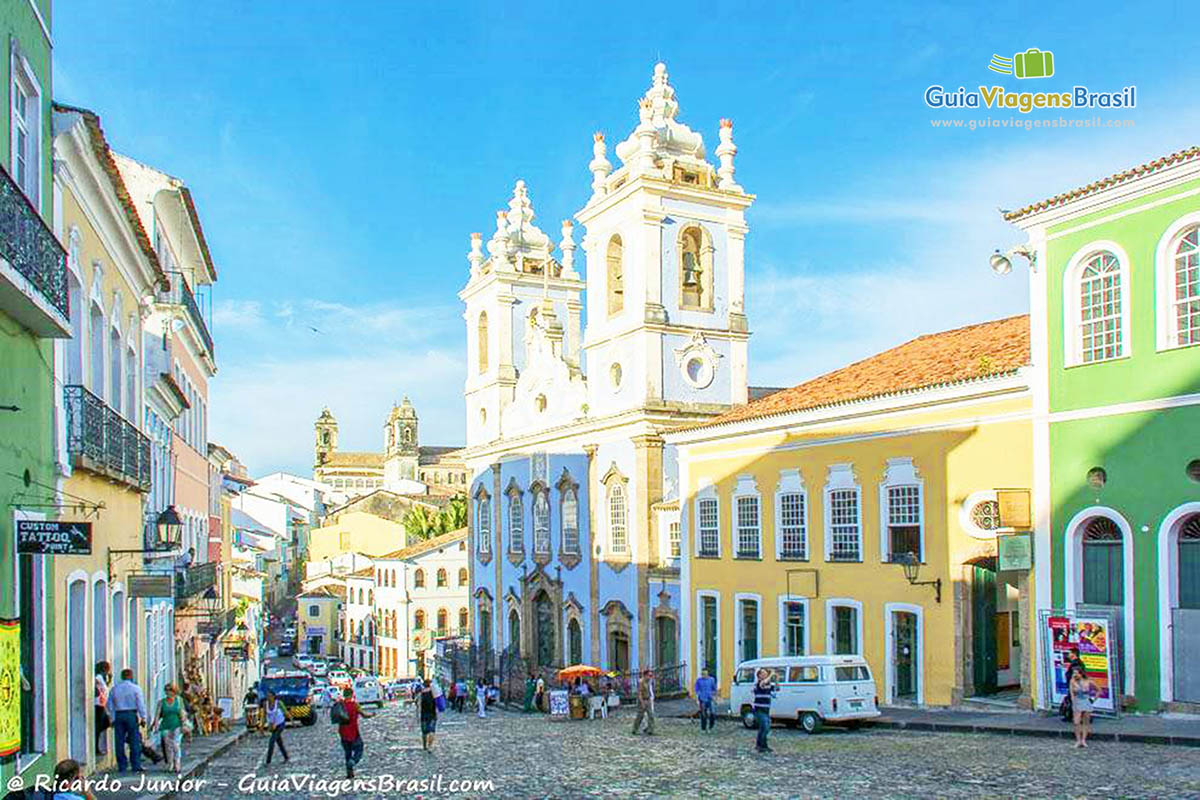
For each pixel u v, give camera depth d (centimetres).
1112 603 2159
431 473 15075
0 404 1230
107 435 1709
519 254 5353
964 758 1723
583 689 3303
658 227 3959
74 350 1630
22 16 1329
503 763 1978
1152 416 2080
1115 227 2170
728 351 4091
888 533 2702
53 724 1439
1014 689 2539
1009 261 2361
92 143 1559
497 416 5181
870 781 1537
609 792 1562
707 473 3403
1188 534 2030
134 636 2108
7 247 1106
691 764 1830
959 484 2505
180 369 3073
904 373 2848
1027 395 2356
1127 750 1762
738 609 3228
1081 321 2248
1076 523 2219
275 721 2105
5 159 1252
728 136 4147
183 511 3178
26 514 1334
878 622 2711
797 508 3011
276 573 11131
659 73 4134
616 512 4103
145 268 2117
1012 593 2573
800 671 2369
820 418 2911
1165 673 2033
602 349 4188
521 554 4853
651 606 3838
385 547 10256
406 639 7794
